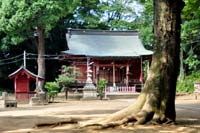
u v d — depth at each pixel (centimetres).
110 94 3681
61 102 2975
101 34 4559
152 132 989
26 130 1080
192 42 3872
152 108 1157
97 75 4159
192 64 4038
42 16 3881
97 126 1086
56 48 5025
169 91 1188
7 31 3975
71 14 4931
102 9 4950
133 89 4031
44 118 1468
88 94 3431
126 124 1109
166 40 1210
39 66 4291
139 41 4519
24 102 3020
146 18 4944
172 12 1219
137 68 4353
